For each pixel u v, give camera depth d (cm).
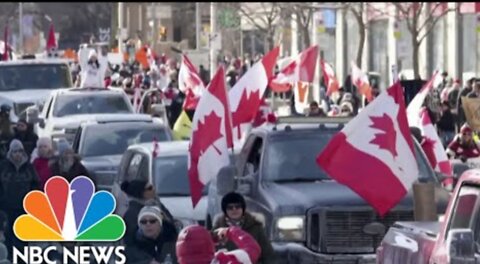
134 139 3403
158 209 1809
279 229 2084
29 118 4078
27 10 13162
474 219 1374
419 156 2231
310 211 2069
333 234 2067
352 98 4609
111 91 4294
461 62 6425
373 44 7494
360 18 5878
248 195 2238
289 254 2061
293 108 4453
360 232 2069
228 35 9475
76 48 12406
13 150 2369
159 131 3422
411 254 1496
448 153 3008
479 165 2231
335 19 7044
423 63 6712
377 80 6212
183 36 11900
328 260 2055
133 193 1900
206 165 2261
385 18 7150
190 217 2422
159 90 5091
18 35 12575
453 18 6456
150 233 1775
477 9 5284
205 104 2262
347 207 2066
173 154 2619
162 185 2555
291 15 7631
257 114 2998
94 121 3431
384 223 2067
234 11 8669
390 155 1925
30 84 5072
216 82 2261
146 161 2634
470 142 2991
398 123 1930
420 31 5847
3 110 3362
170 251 1783
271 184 2206
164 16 10519
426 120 2689
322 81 6038
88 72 5478
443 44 6600
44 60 5191
